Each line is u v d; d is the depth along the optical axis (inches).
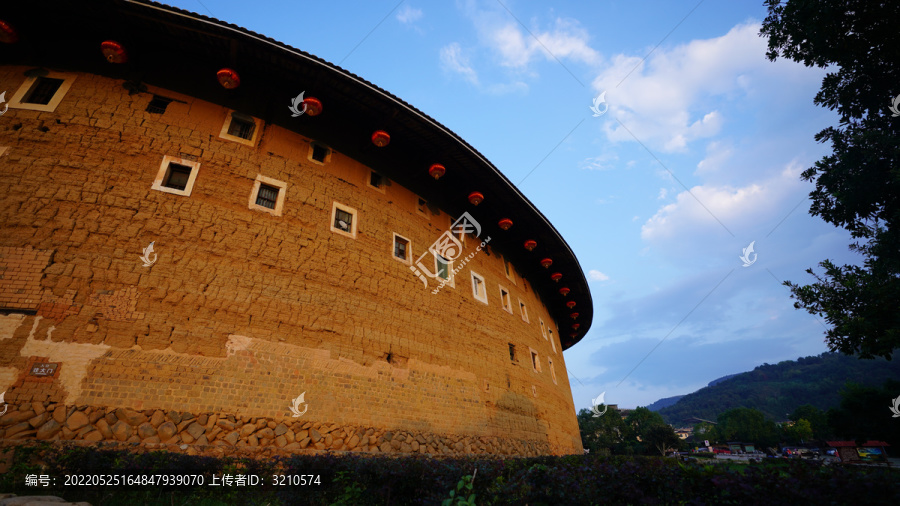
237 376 398.0
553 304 1162.0
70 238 389.4
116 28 457.4
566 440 900.0
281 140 536.4
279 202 499.2
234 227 457.7
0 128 426.9
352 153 602.9
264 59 494.0
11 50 474.6
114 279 385.7
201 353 390.6
